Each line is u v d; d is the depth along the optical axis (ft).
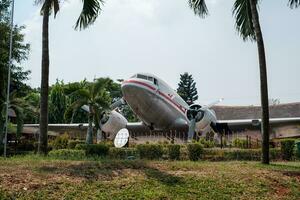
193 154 58.75
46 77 49.52
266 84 48.83
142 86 82.48
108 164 38.73
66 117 77.36
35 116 87.51
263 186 36.63
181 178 36.04
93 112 76.54
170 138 93.86
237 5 53.78
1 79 87.51
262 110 48.67
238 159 60.23
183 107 93.61
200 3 54.65
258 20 49.65
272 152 64.90
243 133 98.27
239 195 34.19
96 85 76.59
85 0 52.90
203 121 85.51
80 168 36.29
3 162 39.22
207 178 36.76
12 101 82.33
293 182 38.86
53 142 81.00
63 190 30.68
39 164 37.96
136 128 97.91
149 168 38.70
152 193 32.19
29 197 28.91
